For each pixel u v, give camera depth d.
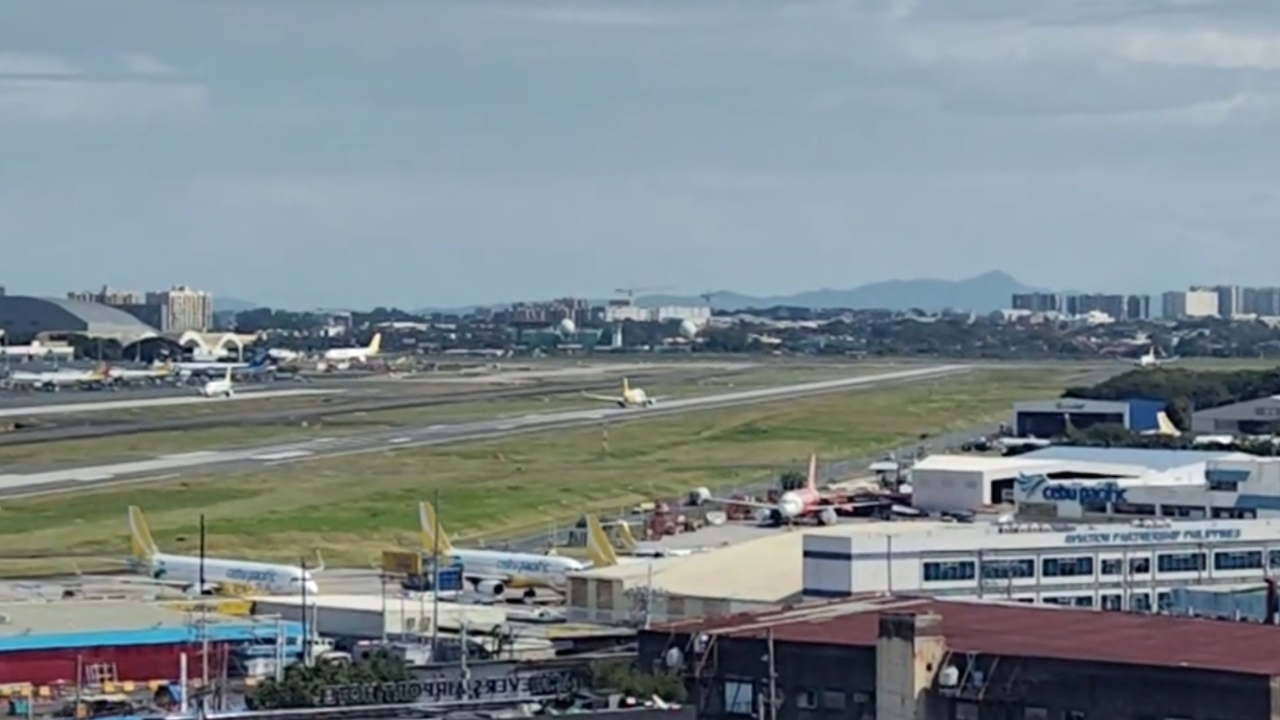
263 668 198.00
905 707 135.12
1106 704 130.75
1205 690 127.69
